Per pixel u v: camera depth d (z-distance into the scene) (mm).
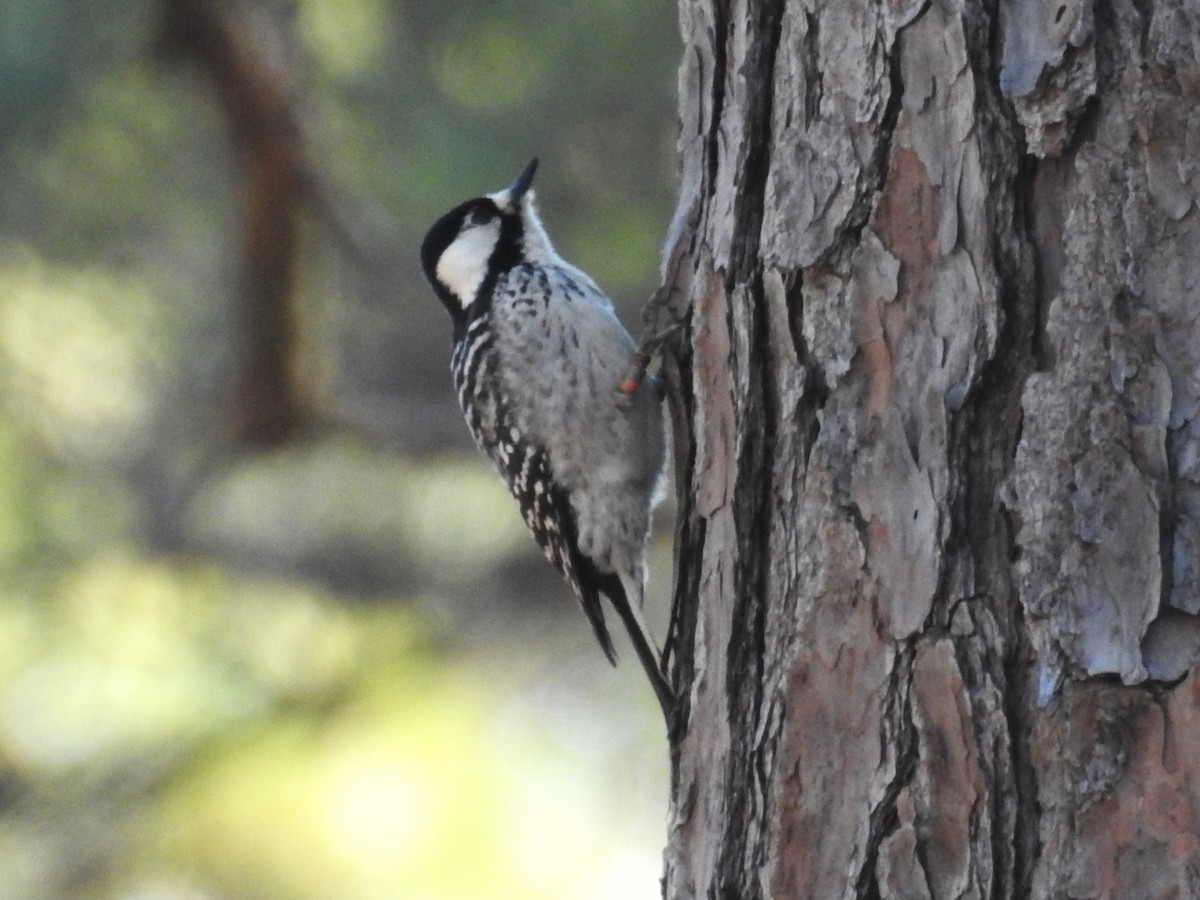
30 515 17172
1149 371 6062
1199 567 5953
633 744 19703
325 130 14398
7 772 17953
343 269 15805
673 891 7387
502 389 9859
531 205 10867
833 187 6824
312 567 17531
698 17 7758
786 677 6805
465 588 17797
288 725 18234
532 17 13789
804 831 6723
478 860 17984
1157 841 5957
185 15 13609
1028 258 6332
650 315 8109
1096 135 6203
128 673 17969
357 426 15594
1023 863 6188
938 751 6383
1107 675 6027
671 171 14328
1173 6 6105
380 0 14297
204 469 15836
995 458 6352
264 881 17844
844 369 6723
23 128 13922
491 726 19094
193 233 16203
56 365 16703
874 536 6594
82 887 17859
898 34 6648
